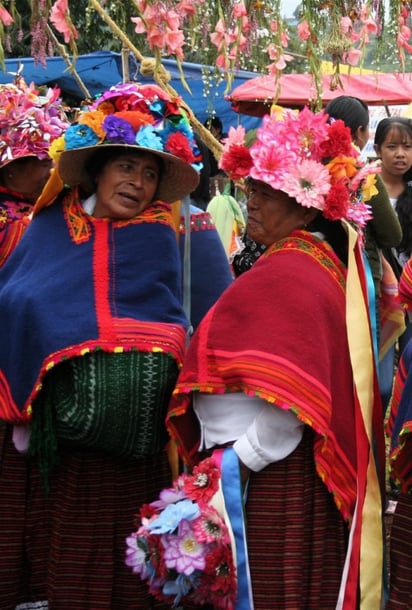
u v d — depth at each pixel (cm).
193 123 311
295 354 224
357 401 239
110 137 262
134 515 271
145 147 263
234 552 229
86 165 276
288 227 247
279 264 237
